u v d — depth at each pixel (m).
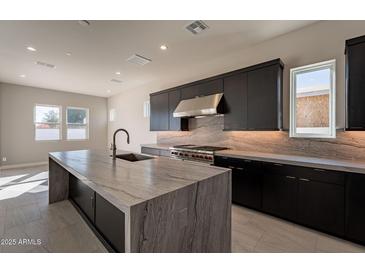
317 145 2.60
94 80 5.43
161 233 1.07
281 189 2.43
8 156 5.78
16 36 2.87
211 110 3.33
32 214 2.64
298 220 2.29
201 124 4.24
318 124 2.63
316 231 2.21
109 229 1.90
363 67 1.99
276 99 2.71
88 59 3.82
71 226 2.34
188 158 3.61
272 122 2.75
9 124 5.79
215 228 1.49
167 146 4.59
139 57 3.71
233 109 3.23
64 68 4.37
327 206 2.07
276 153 3.01
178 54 3.59
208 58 3.76
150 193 1.08
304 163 2.22
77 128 7.29
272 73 2.74
